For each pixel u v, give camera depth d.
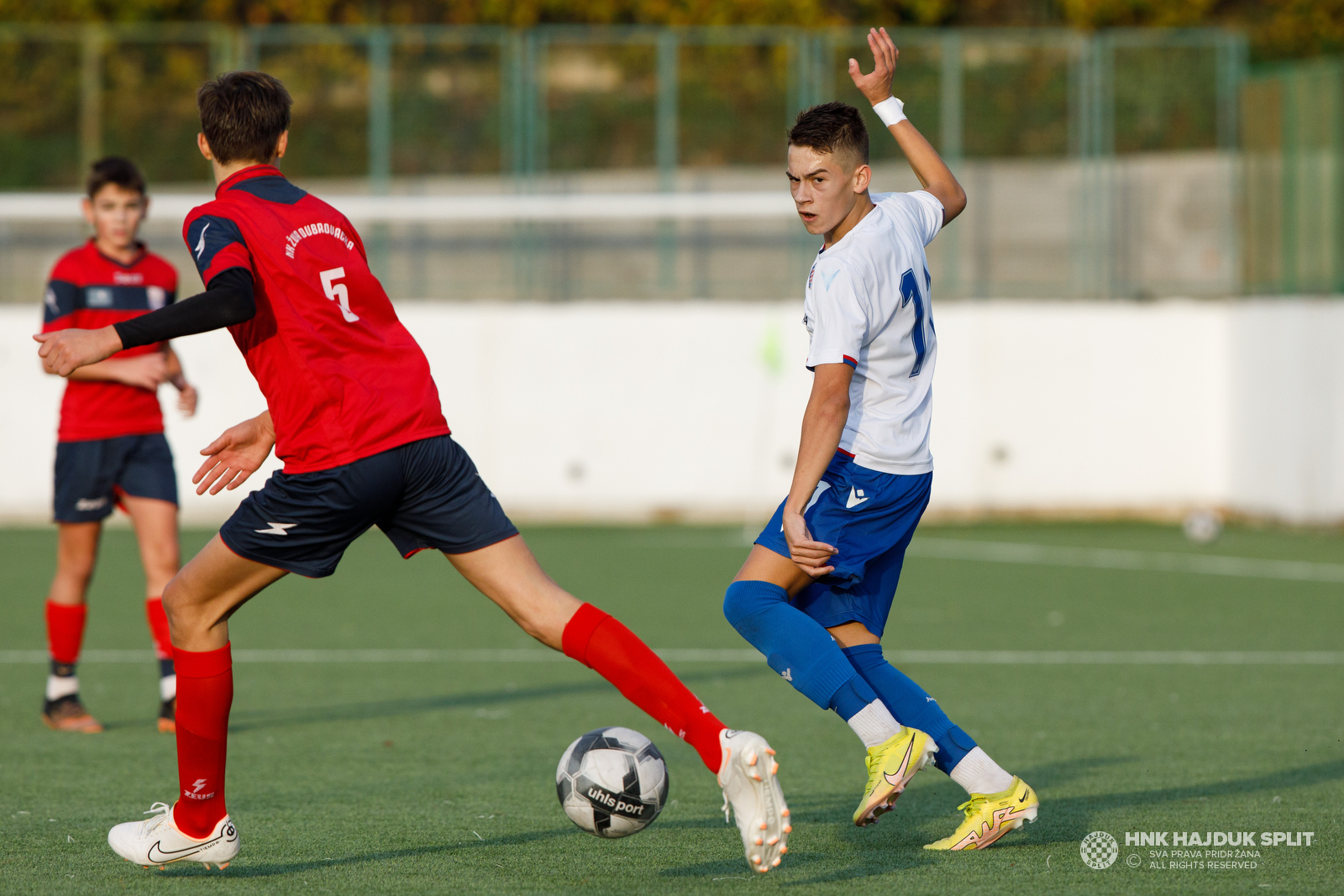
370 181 56.47
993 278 57.44
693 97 57.09
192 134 56.09
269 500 12.13
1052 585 37.19
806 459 12.95
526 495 53.94
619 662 12.16
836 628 14.32
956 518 54.88
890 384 13.73
